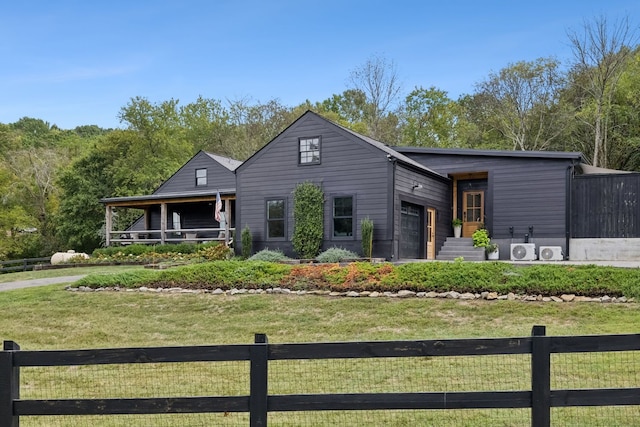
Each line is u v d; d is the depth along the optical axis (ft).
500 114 111.75
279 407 12.21
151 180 111.04
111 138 118.52
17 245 115.24
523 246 55.93
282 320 30.07
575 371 18.84
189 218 87.92
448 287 32.68
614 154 98.12
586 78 99.04
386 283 34.14
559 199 55.77
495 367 19.81
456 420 15.19
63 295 39.24
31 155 124.67
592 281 30.83
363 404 12.09
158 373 20.97
